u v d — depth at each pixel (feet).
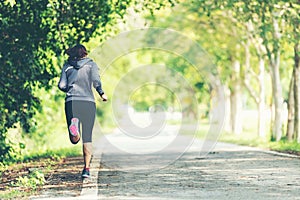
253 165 97.81
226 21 204.85
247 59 207.72
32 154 126.00
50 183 74.28
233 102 233.55
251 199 60.23
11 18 98.63
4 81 100.63
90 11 107.76
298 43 147.33
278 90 172.14
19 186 72.13
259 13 142.10
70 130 73.10
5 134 102.06
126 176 82.74
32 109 103.86
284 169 90.27
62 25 105.50
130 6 124.77
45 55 103.40
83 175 76.33
